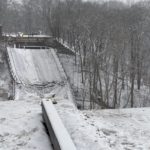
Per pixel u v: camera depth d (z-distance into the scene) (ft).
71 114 25.30
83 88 114.62
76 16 151.53
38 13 233.55
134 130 25.63
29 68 122.01
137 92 117.39
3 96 99.25
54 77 117.19
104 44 116.06
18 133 21.50
